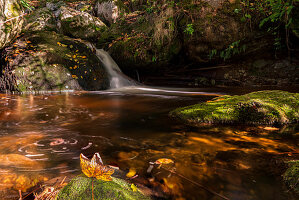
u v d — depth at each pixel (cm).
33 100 487
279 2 548
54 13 945
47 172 165
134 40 796
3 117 340
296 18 577
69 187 123
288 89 600
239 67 716
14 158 190
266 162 178
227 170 167
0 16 480
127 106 428
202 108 320
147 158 191
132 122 311
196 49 721
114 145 223
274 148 208
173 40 737
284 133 251
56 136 253
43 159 189
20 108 406
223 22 669
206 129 271
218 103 330
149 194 136
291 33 607
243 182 150
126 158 191
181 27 726
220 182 150
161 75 821
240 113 296
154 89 698
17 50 627
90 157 193
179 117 319
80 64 671
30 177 157
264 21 590
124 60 808
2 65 609
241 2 646
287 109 298
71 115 355
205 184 148
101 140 239
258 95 349
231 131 262
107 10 1025
